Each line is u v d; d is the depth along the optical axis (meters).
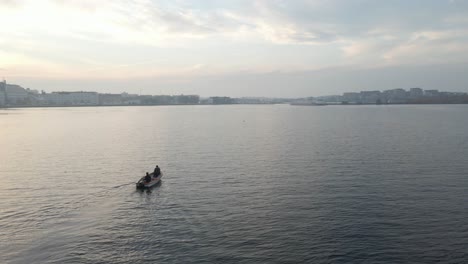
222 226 47.06
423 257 38.22
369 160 85.44
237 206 54.41
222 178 71.31
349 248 40.44
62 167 83.44
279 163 84.38
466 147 103.12
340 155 92.88
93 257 39.75
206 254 39.78
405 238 42.50
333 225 46.50
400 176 69.88
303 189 62.41
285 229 45.59
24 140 133.12
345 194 59.06
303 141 121.88
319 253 39.50
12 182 69.81
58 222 49.41
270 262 37.88
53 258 39.66
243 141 124.88
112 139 134.88
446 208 51.81
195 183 68.06
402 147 104.50
